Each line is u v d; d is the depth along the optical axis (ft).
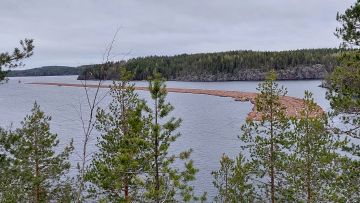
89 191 66.85
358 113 49.52
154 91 50.11
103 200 53.78
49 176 74.95
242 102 405.39
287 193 69.05
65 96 527.40
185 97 480.23
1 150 49.96
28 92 629.51
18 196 63.93
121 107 65.46
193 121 277.44
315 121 62.18
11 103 439.63
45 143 73.92
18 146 66.23
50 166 75.00
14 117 317.42
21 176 66.23
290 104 316.40
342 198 55.67
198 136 217.56
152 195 46.37
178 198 88.84
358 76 47.62
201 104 395.75
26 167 68.49
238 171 72.95
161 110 50.34
